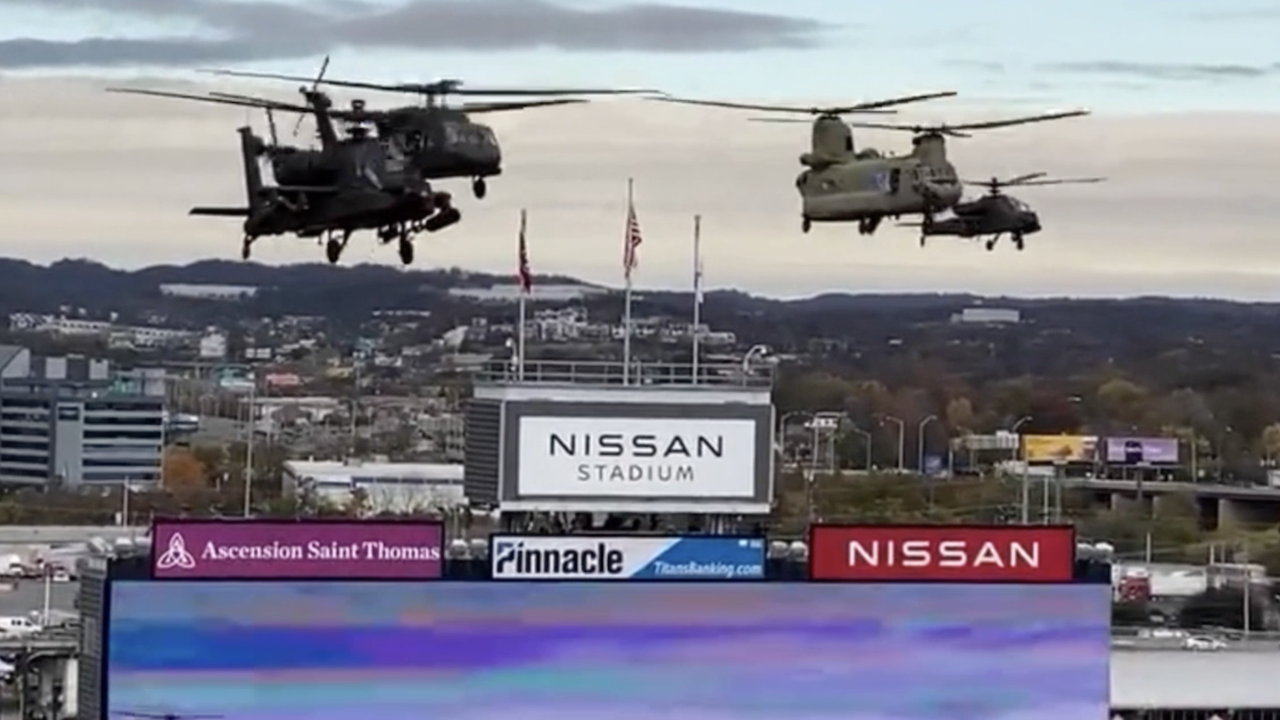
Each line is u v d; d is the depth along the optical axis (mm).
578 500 117750
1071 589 117750
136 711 112312
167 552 112625
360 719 113750
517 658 114812
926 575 117125
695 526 120250
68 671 159125
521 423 117438
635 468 118062
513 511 117438
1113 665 150875
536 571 114875
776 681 116375
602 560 115312
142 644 112438
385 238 126750
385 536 113938
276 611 113250
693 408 118312
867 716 116750
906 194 149250
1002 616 117500
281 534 113250
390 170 123875
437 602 114188
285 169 126062
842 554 116750
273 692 113125
